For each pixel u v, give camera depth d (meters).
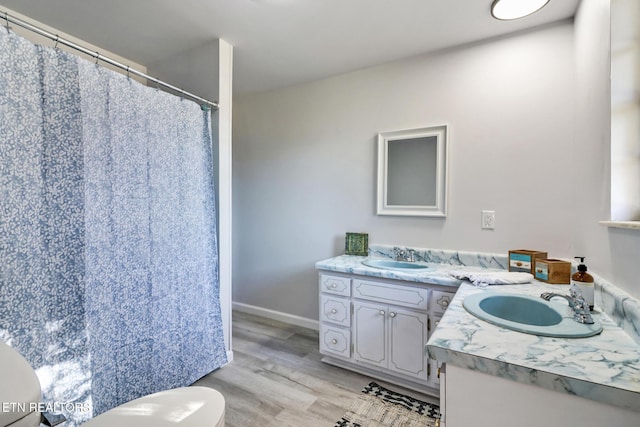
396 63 2.41
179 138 1.88
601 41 1.32
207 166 2.07
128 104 1.60
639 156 1.18
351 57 2.37
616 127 1.21
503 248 2.04
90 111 1.44
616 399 0.69
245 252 3.30
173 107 1.84
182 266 1.90
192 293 1.96
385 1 1.70
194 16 1.85
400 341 1.94
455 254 2.17
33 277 1.25
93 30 2.01
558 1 1.67
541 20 1.85
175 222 1.85
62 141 1.33
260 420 1.66
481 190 2.11
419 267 2.19
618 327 1.04
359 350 2.10
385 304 2.00
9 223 1.18
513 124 2.00
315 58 2.38
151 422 0.93
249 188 3.26
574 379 0.73
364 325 2.08
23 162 1.21
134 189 1.63
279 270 3.08
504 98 2.02
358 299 2.10
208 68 2.17
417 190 2.33
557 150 1.88
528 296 1.41
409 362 1.91
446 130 2.20
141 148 1.66
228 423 1.64
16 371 0.69
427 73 2.28
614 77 1.20
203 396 1.08
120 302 1.57
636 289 1.00
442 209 2.23
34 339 1.25
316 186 2.84
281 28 1.98
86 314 1.42
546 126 1.90
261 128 3.16
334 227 2.75
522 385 0.80
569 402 0.75
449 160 2.21
